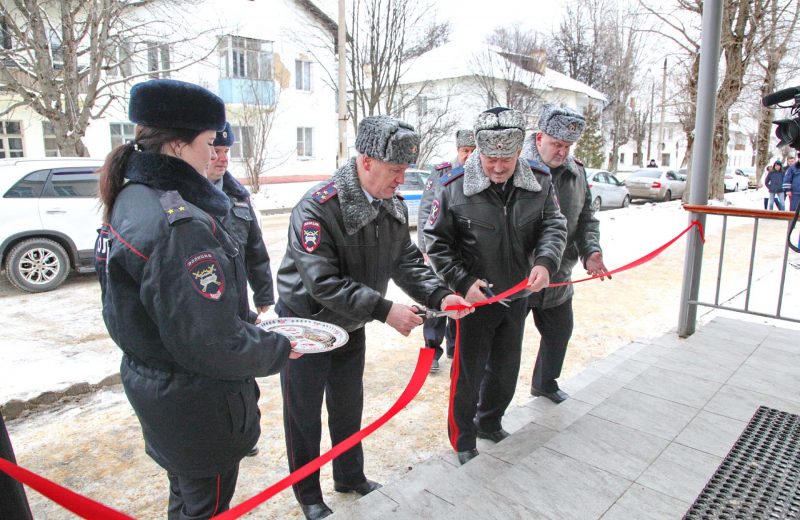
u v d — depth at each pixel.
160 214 1.44
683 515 2.08
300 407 2.39
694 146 4.05
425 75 23.98
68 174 6.77
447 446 3.16
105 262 1.56
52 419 3.43
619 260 8.23
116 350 4.45
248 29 19.50
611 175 17.67
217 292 1.45
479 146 2.45
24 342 4.67
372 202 2.21
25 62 10.84
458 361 2.63
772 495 2.19
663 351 4.00
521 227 2.63
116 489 2.74
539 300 3.18
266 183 21.50
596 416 2.88
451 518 2.09
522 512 2.11
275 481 2.83
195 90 1.53
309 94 22.70
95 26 10.77
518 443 2.72
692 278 4.15
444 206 2.70
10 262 6.39
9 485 1.31
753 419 2.83
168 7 13.78
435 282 2.42
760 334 4.17
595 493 2.22
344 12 12.98
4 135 16.41
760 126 21.08
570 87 28.70
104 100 16.61
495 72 22.70
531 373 4.19
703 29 3.88
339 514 2.29
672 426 2.77
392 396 3.80
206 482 1.74
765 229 11.64
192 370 1.52
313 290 2.11
